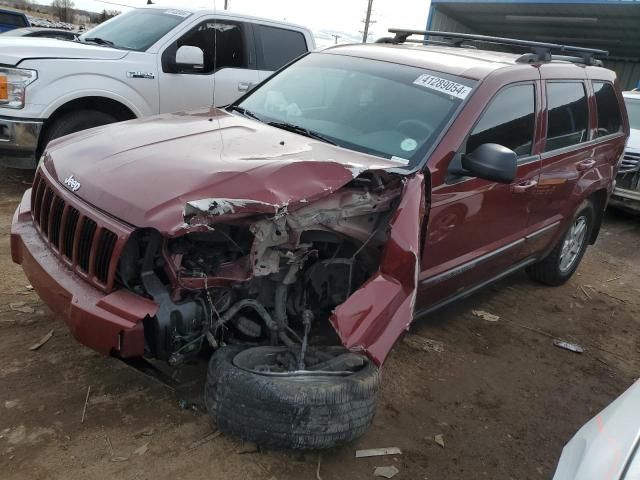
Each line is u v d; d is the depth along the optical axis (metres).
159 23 6.93
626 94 10.81
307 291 3.17
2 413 2.96
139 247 2.63
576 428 3.66
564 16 19.64
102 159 3.00
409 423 3.41
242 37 7.31
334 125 3.83
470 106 3.71
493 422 3.57
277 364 2.89
